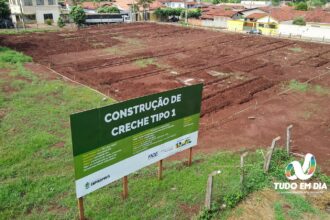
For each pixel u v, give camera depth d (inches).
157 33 1503.4
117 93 658.8
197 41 1315.2
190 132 335.9
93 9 2299.5
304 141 456.4
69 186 315.6
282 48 1230.3
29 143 406.6
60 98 589.3
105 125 248.4
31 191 305.7
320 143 451.2
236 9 2283.5
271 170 343.9
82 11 1747.0
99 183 260.5
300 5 2356.1
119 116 256.4
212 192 297.6
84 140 236.4
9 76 702.5
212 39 1375.5
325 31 1549.0
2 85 636.1
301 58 1050.7
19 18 1844.2
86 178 248.2
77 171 239.9
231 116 551.2
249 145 437.1
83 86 672.4
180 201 294.2
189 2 2989.7
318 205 296.4
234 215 277.6
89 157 244.7
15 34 1343.5
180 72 832.3
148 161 300.5
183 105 313.3
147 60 953.5
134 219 265.9
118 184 319.3
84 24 1825.8
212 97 649.6
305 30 1606.8
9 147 395.2
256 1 3368.6
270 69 891.4
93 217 266.7
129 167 283.4
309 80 786.2
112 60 937.5
